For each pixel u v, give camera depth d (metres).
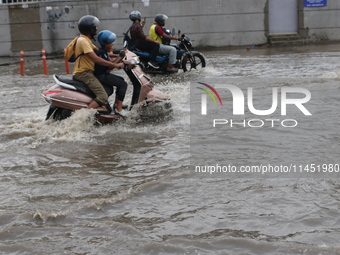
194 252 2.41
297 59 13.82
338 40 21.50
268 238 2.54
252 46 21.09
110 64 5.55
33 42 20.67
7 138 5.07
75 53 5.58
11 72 13.52
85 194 3.34
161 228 2.73
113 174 3.79
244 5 21.05
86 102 5.48
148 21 20.86
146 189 3.39
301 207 2.95
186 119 5.86
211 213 2.92
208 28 21.19
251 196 3.18
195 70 11.84
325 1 21.17
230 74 10.70
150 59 10.91
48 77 11.77
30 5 20.33
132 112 6.00
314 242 2.47
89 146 4.70
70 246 2.52
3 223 2.86
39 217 2.91
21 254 2.44
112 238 2.60
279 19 21.56
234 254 2.38
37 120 5.97
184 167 3.89
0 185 3.56
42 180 3.67
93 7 20.55
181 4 20.83
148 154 4.34
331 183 3.36
